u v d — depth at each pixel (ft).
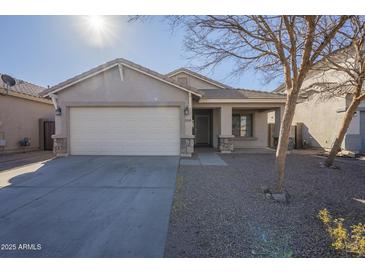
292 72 17.69
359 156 39.78
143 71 34.96
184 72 58.23
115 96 35.86
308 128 55.26
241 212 14.38
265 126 54.03
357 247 9.53
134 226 12.40
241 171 26.40
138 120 36.47
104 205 15.55
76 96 35.91
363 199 17.03
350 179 22.95
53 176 23.44
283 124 17.49
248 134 54.49
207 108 49.96
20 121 48.52
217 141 50.47
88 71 34.91
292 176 24.20
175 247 10.34
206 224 12.65
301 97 40.06
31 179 22.29
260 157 37.88
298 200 16.76
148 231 11.82
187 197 17.19
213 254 9.87
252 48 18.97
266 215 13.94
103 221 13.03
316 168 28.71
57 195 17.61
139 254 9.84
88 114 36.40
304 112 56.80
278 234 11.56
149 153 36.55
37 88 57.62
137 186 20.04
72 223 12.76
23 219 13.26
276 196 16.65
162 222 12.89
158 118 36.52
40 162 31.17
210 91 50.65
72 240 10.91
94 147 36.50
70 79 34.96
